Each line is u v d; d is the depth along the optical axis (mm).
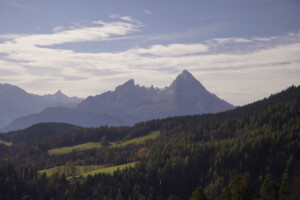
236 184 159250
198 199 151375
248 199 155250
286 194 157875
